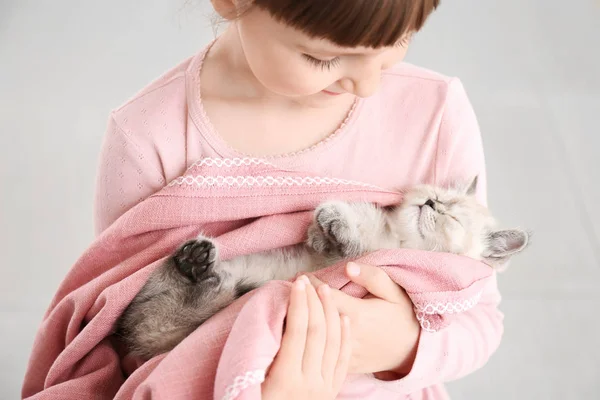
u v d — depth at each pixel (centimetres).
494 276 159
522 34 369
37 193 304
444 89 155
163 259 141
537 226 288
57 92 337
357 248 155
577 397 244
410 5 101
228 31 146
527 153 312
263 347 108
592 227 290
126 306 141
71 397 136
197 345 116
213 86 147
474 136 161
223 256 143
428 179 160
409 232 171
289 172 145
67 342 145
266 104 146
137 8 381
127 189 149
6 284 276
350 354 124
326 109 149
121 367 149
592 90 340
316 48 107
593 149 316
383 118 153
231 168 141
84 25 372
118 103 327
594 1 393
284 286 123
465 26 372
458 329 141
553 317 265
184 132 146
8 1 384
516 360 254
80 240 290
